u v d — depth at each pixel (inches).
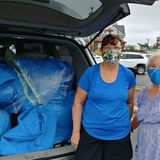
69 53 148.8
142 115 119.6
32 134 117.0
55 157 118.5
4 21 122.8
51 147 120.0
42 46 156.3
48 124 122.5
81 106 123.7
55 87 130.7
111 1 115.0
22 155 112.6
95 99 118.1
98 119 118.3
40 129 120.3
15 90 122.3
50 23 132.8
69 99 135.5
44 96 127.3
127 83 121.1
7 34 127.6
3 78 119.8
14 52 142.9
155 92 118.6
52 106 128.3
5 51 140.3
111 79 118.1
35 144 117.0
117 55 117.4
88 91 120.7
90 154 120.3
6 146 111.8
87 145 120.5
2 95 118.7
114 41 117.1
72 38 148.6
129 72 121.7
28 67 129.1
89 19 133.0
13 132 114.7
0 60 134.5
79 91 122.2
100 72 119.2
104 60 118.5
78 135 121.7
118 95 117.1
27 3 128.0
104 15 127.3
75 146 121.4
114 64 118.6
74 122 122.5
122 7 124.9
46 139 119.6
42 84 128.3
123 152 122.0
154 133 117.2
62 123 129.2
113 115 117.7
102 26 137.4
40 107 126.2
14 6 125.8
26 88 124.9
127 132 122.3
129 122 123.0
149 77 120.3
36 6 130.4
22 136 115.3
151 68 118.5
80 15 133.5
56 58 147.5
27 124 117.3
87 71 121.0
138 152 122.0
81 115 123.6
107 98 116.9
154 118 116.9
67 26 137.3
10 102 121.6
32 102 124.5
